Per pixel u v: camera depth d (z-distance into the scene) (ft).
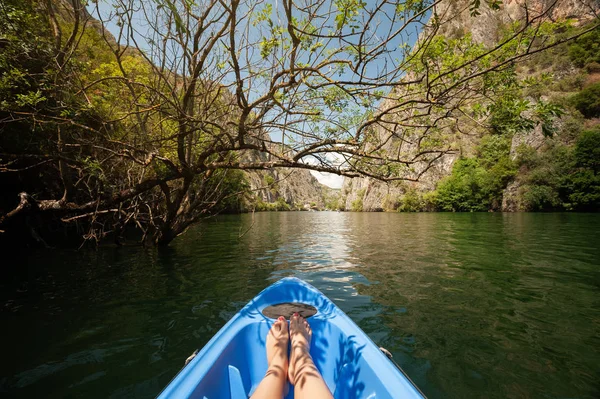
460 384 7.31
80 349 8.87
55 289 14.75
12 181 23.70
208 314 11.64
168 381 7.36
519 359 8.39
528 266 19.17
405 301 13.01
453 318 11.16
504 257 22.16
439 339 9.55
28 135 17.71
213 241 34.14
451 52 9.09
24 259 21.71
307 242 33.78
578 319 10.98
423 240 33.04
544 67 140.15
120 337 9.66
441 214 105.70
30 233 26.84
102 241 30.09
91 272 18.25
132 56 17.93
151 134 17.40
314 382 5.34
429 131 10.81
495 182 120.16
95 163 14.92
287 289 10.60
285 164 13.67
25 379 7.38
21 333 9.91
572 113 116.78
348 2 6.95
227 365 6.55
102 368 7.88
